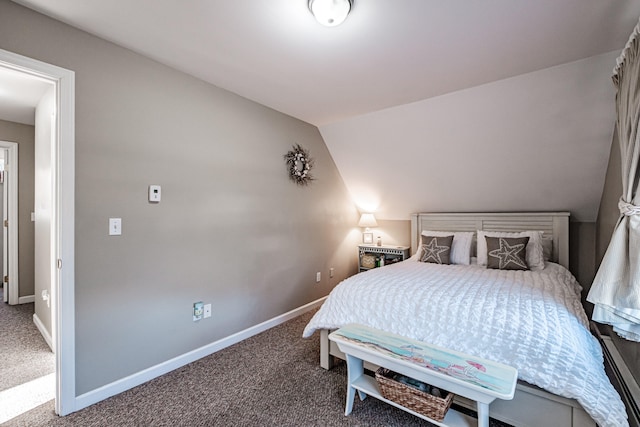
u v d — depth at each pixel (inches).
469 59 83.4
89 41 73.1
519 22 66.7
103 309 76.1
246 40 75.0
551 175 119.4
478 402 53.5
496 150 120.2
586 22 66.6
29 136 148.1
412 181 151.8
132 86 81.2
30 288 150.3
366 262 172.2
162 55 83.1
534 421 58.4
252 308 116.3
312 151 146.3
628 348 78.7
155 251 86.5
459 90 104.7
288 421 67.9
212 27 69.9
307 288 144.3
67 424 66.7
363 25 68.1
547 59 83.4
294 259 136.3
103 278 76.0
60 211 68.9
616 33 70.6
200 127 97.8
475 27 68.6
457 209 153.6
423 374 58.4
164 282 88.7
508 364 59.6
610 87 87.7
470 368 57.0
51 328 101.6
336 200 165.2
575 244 130.1
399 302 78.1
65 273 69.4
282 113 128.9
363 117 132.7
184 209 93.6
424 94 108.4
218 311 103.6
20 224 146.6
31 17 64.6
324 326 86.0
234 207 109.0
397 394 64.2
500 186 133.3
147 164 84.6
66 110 69.4
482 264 126.3
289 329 121.8
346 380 84.4
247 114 113.3
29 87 99.1
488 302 71.3
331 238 161.3
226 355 99.4
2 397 76.8
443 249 132.6
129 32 72.5
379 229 183.8
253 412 70.9
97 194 74.8
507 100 102.1
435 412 59.9
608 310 59.1
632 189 58.9
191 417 69.2
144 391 79.2
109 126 76.8
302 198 140.8
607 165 106.9
